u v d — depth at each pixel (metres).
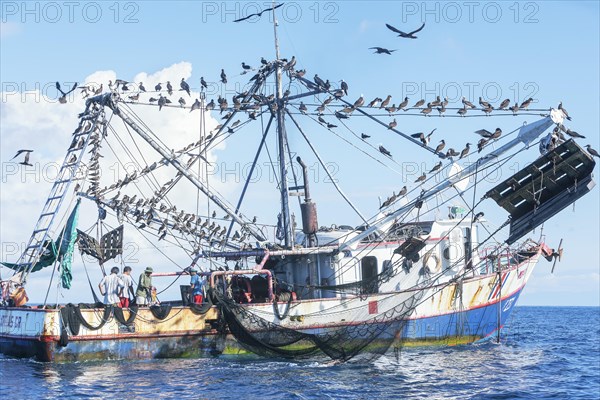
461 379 31.73
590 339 51.81
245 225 40.12
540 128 34.81
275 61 38.78
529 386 30.58
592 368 35.12
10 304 37.31
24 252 37.81
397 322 35.41
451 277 38.34
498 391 29.58
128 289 35.62
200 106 38.62
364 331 35.16
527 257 42.41
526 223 36.09
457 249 38.38
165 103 38.31
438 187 35.81
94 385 29.89
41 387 29.52
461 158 36.06
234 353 35.91
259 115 39.38
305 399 27.72
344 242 37.38
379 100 37.06
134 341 34.53
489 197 35.56
